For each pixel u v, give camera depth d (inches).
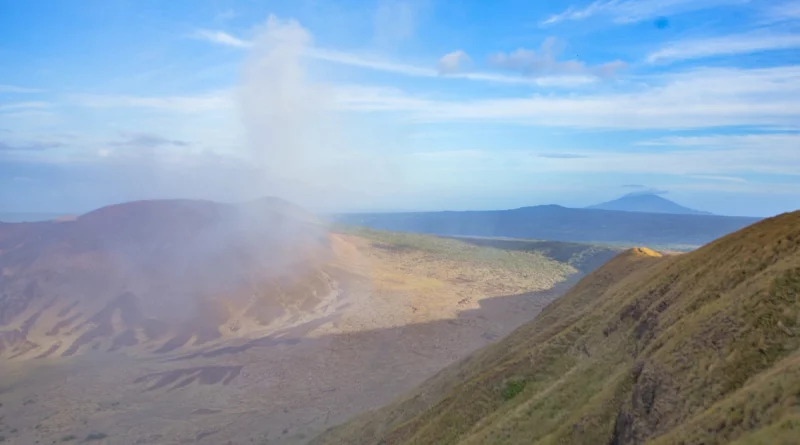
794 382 593.3
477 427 1157.7
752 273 1003.3
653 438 767.1
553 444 898.7
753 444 535.5
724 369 770.8
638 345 1100.5
